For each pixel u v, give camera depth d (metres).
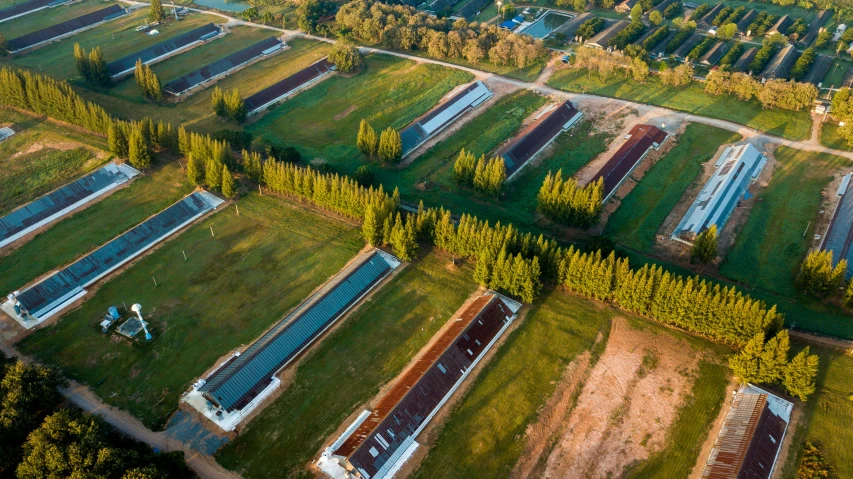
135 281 143.00
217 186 169.88
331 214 166.50
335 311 133.75
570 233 161.38
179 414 112.88
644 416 114.81
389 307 137.12
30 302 133.38
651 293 130.38
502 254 135.12
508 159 185.12
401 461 105.75
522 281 134.38
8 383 105.75
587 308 137.62
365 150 189.88
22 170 182.12
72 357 123.75
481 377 121.44
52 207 163.75
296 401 116.19
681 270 149.38
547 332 131.50
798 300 139.75
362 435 106.75
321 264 148.62
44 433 96.81
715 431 112.06
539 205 164.88
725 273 148.25
